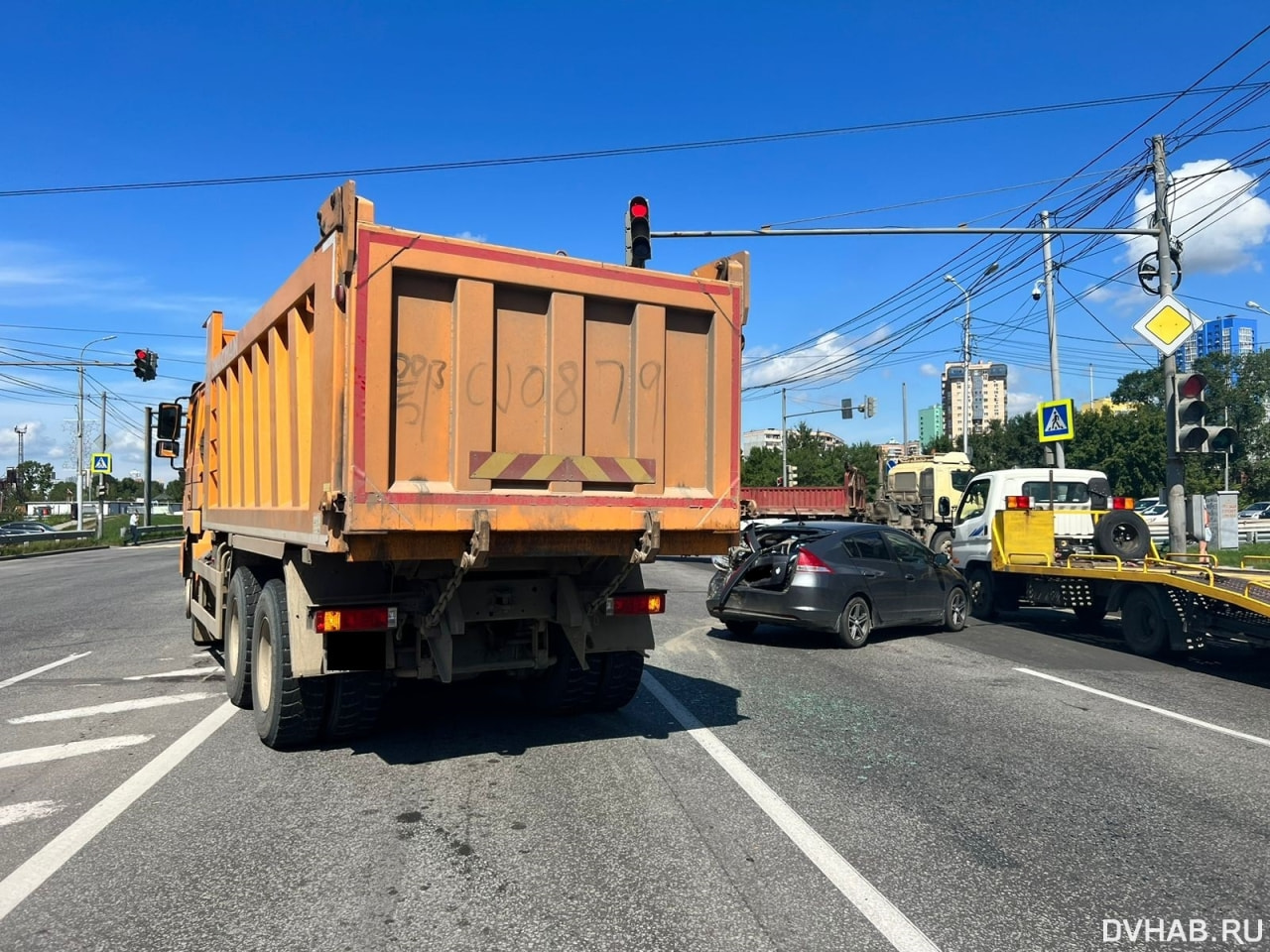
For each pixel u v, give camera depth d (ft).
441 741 20.81
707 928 11.83
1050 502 46.19
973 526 47.34
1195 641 31.53
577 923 11.93
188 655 33.06
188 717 23.31
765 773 18.52
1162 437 146.30
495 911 12.25
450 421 16.92
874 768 19.02
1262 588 28.53
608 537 18.80
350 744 20.57
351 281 15.87
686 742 20.85
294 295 18.69
